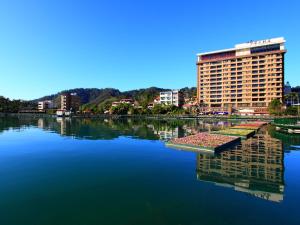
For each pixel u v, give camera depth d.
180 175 19.08
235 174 19.17
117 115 141.75
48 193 15.31
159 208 12.99
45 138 42.66
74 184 17.05
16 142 37.75
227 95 158.38
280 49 139.88
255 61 147.38
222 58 159.25
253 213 12.30
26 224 11.34
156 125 75.31
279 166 21.52
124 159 25.06
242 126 60.12
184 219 11.74
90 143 36.56
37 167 21.92
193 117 123.38
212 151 27.56
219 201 13.89
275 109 118.25
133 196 14.71
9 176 19.03
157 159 24.88
